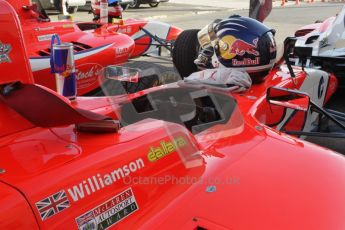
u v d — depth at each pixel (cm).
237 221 148
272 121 310
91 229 133
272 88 288
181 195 158
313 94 398
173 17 1647
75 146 146
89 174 136
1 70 146
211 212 152
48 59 448
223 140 204
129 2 1788
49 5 1399
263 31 327
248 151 195
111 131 158
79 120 148
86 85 491
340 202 162
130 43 558
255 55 319
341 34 623
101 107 223
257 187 166
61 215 127
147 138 158
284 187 168
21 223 118
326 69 600
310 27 724
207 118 234
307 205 158
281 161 188
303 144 209
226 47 320
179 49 406
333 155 202
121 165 145
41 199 124
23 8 483
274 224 147
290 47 369
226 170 177
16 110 148
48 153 140
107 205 138
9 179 125
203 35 349
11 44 148
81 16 1474
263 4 509
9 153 137
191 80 240
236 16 349
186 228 145
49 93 150
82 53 486
